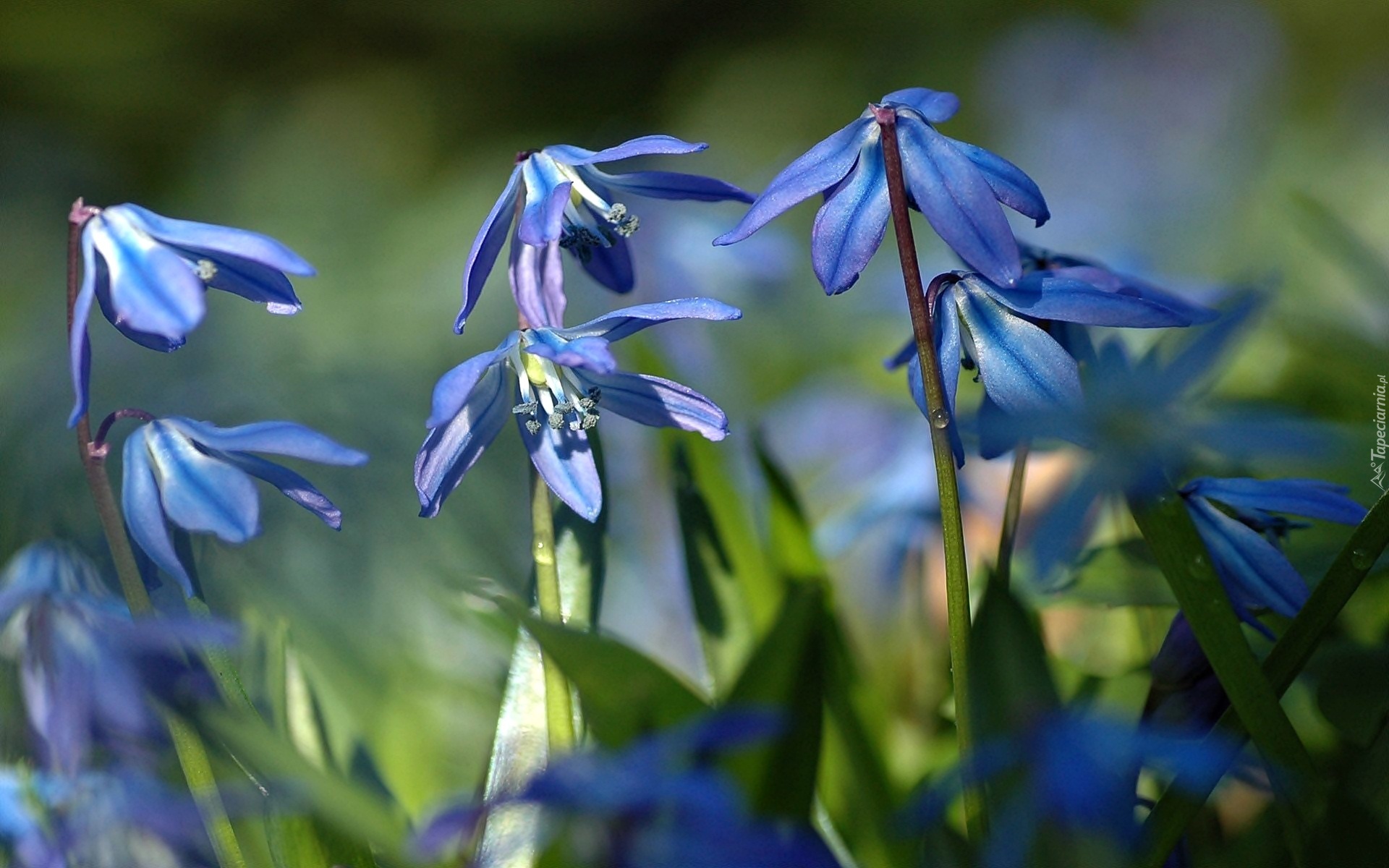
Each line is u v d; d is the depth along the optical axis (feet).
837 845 1.00
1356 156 3.45
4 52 8.47
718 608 1.04
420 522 1.18
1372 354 1.22
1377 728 0.96
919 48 7.52
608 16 9.08
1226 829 1.04
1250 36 3.67
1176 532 0.90
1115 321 0.88
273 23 9.13
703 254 1.88
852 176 0.89
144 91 8.72
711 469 1.08
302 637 1.07
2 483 1.08
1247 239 2.64
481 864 0.91
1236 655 0.89
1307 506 0.91
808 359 2.16
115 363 1.84
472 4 9.05
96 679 0.87
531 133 8.75
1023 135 3.77
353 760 1.02
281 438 0.88
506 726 0.94
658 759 0.81
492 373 0.92
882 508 1.22
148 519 0.88
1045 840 0.82
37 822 0.87
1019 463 0.94
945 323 0.89
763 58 7.95
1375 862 0.85
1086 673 1.04
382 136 8.07
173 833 0.88
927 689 1.15
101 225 0.87
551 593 0.93
